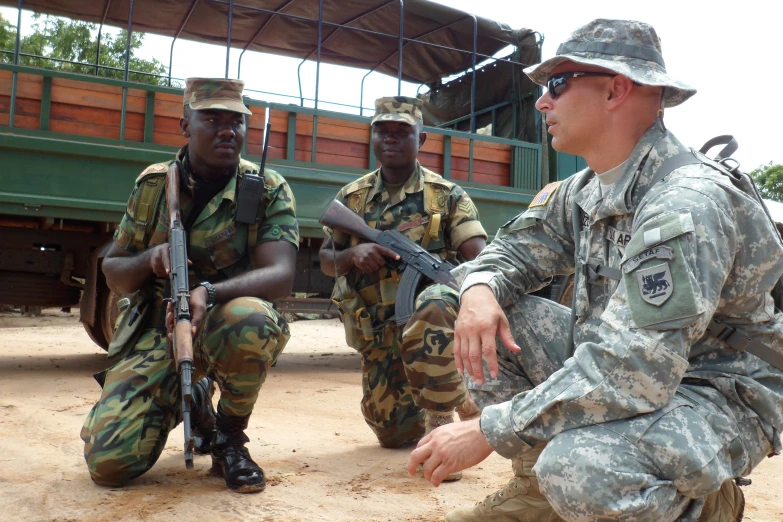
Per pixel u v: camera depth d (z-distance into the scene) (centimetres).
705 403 169
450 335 304
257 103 598
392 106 383
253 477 274
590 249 196
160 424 283
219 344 276
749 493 290
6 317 1298
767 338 179
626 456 158
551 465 163
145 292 304
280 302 697
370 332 358
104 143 554
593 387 161
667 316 157
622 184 184
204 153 296
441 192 387
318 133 625
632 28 184
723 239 163
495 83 812
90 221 616
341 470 315
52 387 514
